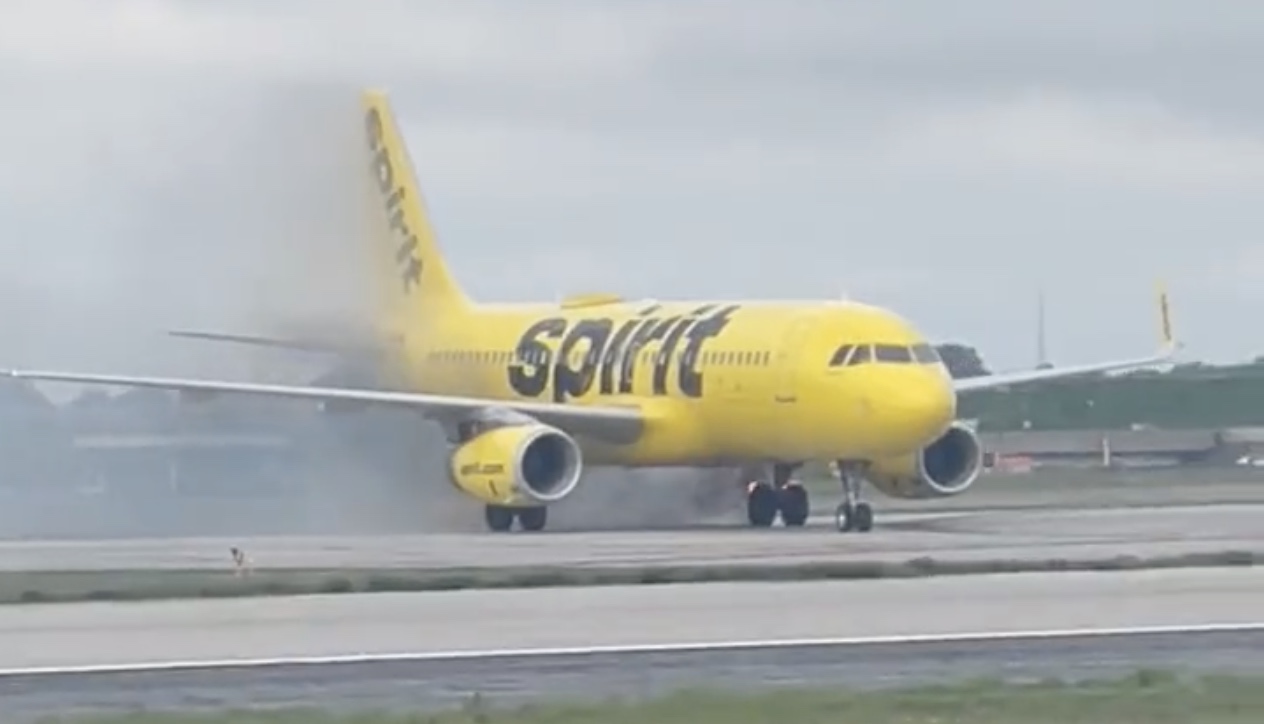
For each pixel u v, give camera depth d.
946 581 177.00
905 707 115.06
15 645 140.50
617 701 116.50
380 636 143.50
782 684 122.50
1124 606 157.62
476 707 114.44
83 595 172.12
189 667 128.75
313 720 111.31
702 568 187.00
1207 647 135.62
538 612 156.88
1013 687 120.81
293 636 144.00
